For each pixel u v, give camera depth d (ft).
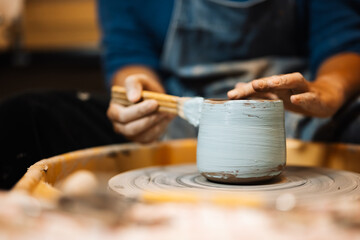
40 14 9.53
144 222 1.31
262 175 2.35
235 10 4.70
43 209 1.38
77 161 2.98
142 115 3.24
